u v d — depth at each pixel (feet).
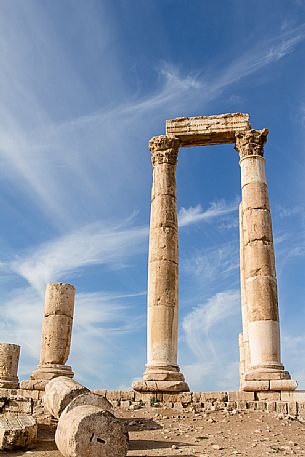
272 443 39.19
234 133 78.59
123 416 53.52
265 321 64.69
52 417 50.03
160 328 66.80
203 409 57.00
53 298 78.33
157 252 71.10
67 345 77.15
